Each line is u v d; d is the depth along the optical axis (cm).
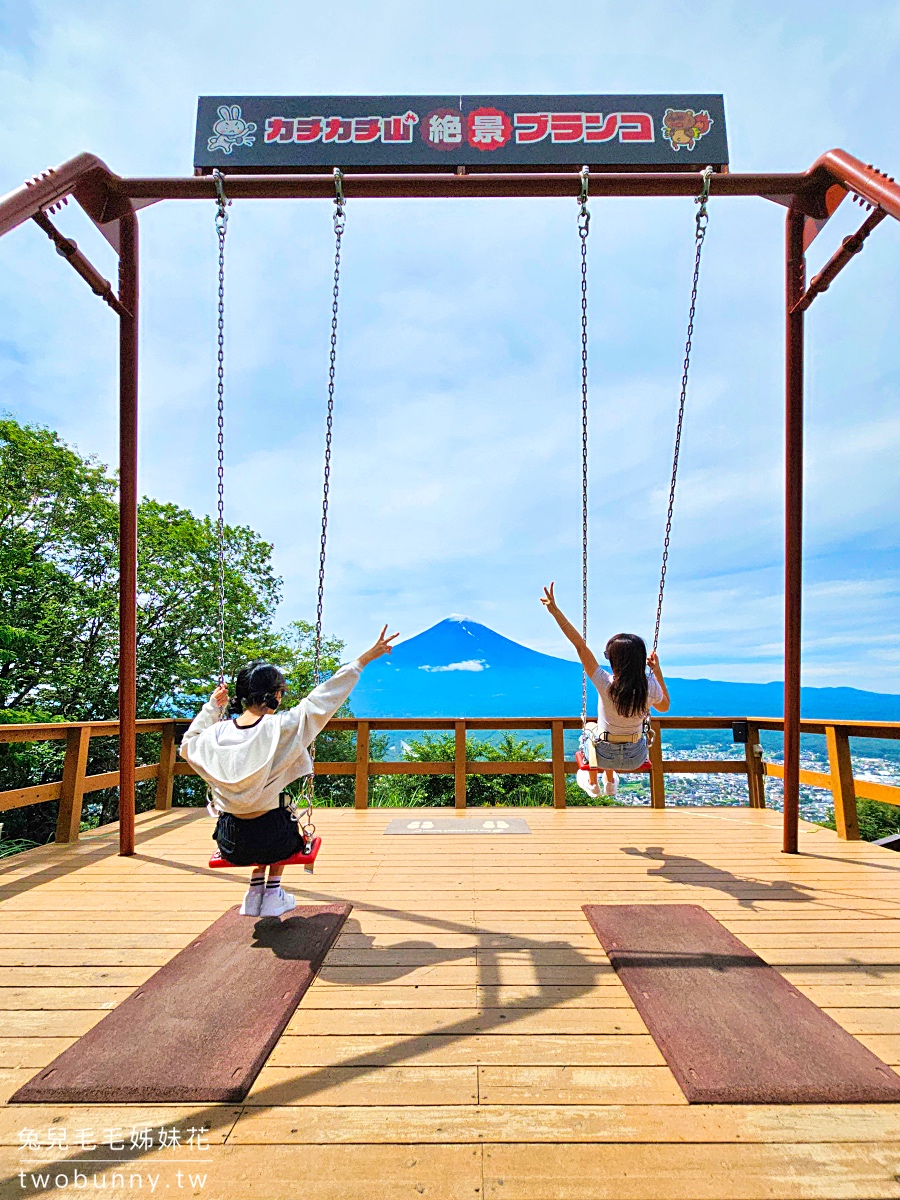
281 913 265
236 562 1802
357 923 288
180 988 222
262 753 247
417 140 377
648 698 379
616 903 312
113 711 1482
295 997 215
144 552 1527
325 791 1619
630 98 382
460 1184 137
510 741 1288
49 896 328
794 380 397
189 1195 135
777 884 343
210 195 361
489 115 379
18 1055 188
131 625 410
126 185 357
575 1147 148
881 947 259
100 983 233
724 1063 176
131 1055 182
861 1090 165
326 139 377
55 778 1399
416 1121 157
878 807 1121
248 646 1622
